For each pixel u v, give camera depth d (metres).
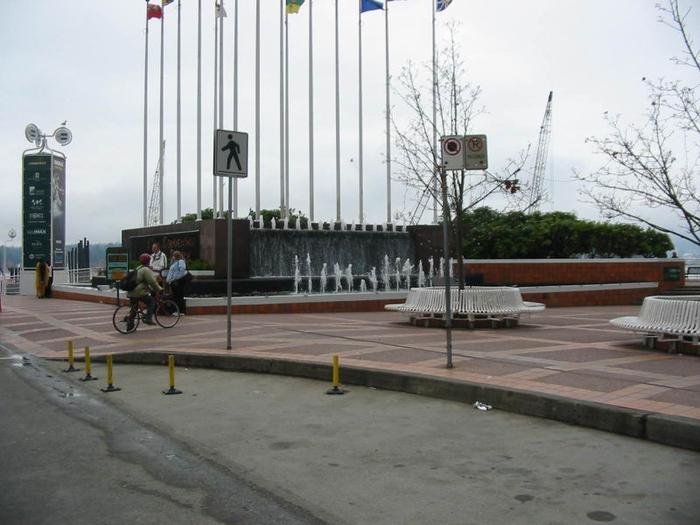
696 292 28.19
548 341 12.25
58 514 4.65
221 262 24.12
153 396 8.72
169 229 27.38
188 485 5.27
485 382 8.09
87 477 5.46
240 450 6.23
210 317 17.89
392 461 5.85
